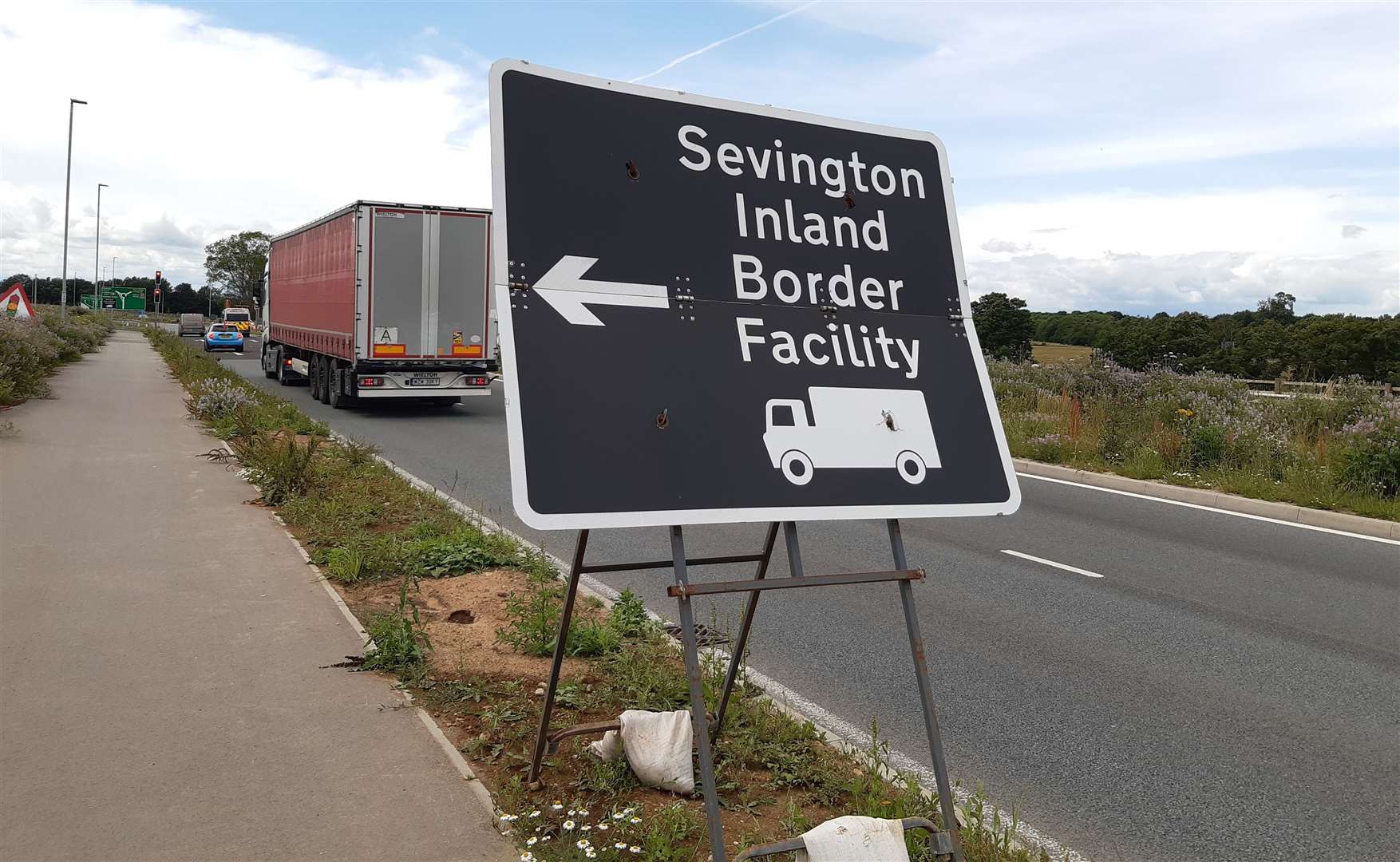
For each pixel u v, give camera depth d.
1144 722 5.20
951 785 4.40
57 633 5.46
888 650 6.22
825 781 4.11
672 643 5.81
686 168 3.49
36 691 4.65
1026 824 4.07
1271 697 5.63
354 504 9.14
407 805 3.71
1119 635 6.76
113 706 4.51
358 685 4.89
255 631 5.64
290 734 4.29
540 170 3.23
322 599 6.32
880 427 3.52
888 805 3.80
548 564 7.45
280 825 3.54
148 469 10.94
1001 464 3.68
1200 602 7.68
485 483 12.08
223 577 6.71
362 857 3.35
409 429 17.84
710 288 3.43
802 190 3.67
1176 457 14.16
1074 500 12.37
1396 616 7.42
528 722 4.52
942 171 3.98
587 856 3.32
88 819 3.53
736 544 9.22
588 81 3.38
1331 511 11.37
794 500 3.27
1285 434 14.48
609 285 3.26
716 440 3.23
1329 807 4.30
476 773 4.02
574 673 5.19
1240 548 9.78
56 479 10.12
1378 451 12.24
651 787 3.96
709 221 3.48
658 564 3.58
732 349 3.39
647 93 3.48
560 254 3.20
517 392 3.01
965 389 3.74
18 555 7.06
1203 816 4.19
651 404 3.19
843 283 3.66
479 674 5.09
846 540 9.65
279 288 27.56
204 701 4.61
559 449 3.01
